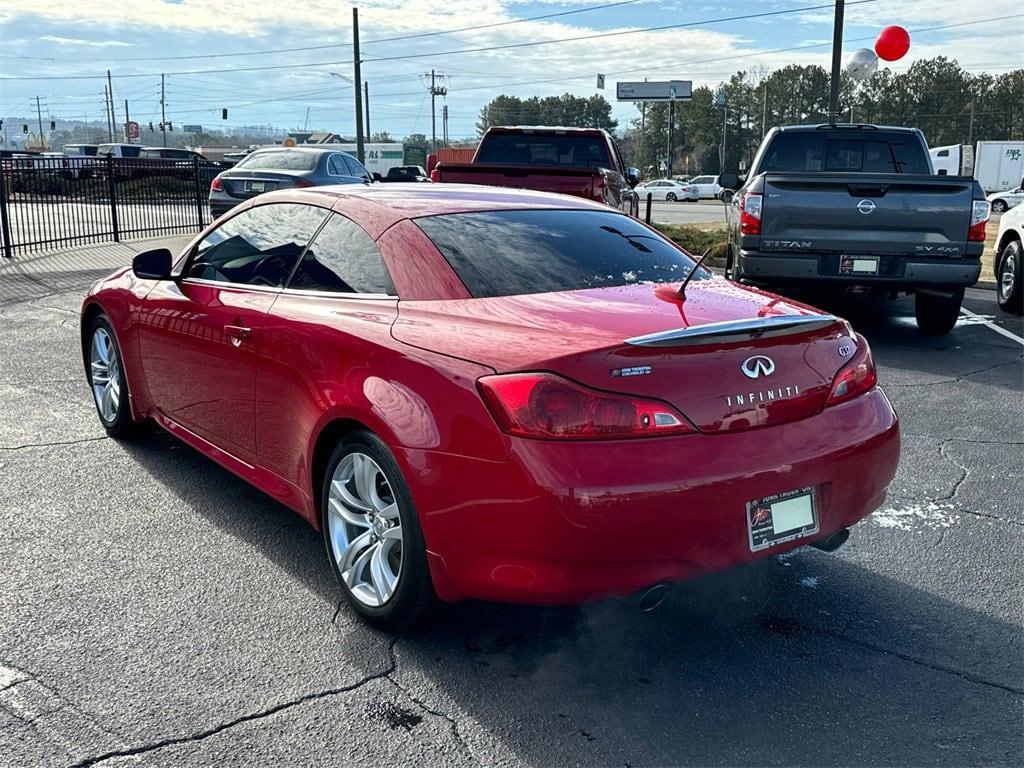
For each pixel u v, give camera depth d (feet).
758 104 416.67
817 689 9.70
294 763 8.32
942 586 12.14
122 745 8.50
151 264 14.64
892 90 418.72
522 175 34.32
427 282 10.97
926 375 23.94
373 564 10.61
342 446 10.82
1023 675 10.04
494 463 8.98
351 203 12.59
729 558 9.41
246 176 50.80
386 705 9.26
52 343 26.05
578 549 8.76
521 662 10.12
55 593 11.44
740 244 27.22
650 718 9.13
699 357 9.33
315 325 11.37
